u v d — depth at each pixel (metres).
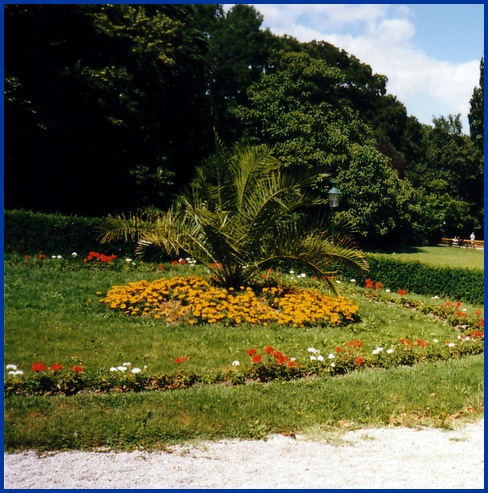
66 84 20.34
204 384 7.11
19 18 18.64
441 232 46.41
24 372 7.09
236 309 10.34
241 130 31.00
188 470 4.75
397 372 7.98
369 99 42.41
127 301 10.34
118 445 5.23
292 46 37.94
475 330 11.19
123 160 23.20
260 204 10.77
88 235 14.28
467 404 6.85
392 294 14.41
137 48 22.62
